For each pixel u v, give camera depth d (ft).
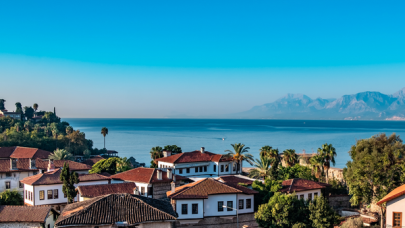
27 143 515.09
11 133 537.65
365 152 163.84
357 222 148.77
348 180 169.68
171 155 303.68
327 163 236.22
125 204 123.54
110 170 299.79
